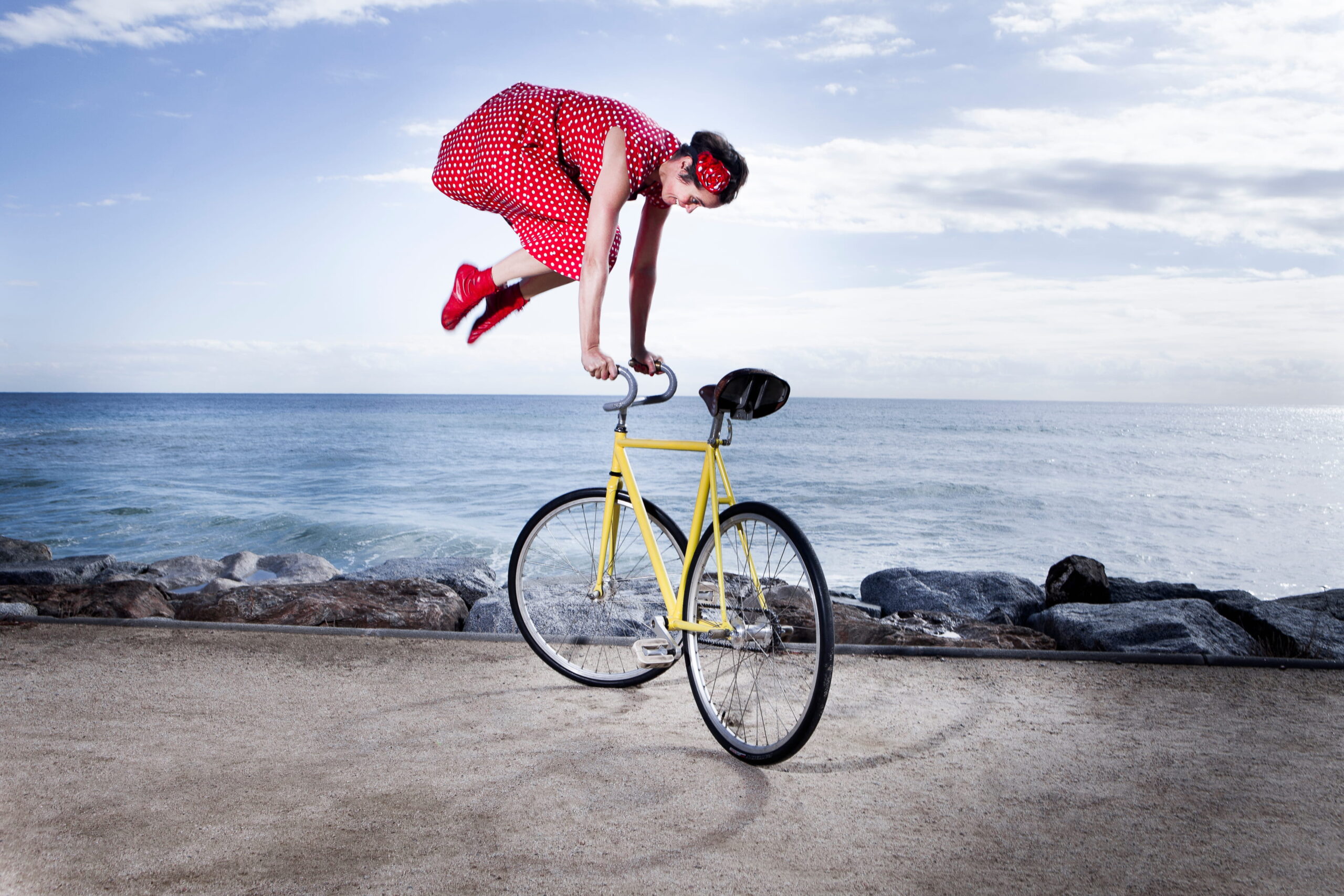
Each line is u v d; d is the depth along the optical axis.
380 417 74.06
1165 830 2.10
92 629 3.82
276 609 5.20
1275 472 31.84
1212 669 3.43
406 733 2.70
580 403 142.38
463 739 2.66
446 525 16.27
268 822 2.08
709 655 2.79
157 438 42.00
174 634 3.77
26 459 30.58
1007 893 1.80
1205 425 89.44
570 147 3.01
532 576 3.48
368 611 5.21
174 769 2.39
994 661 3.52
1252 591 12.52
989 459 36.44
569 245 3.12
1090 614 5.05
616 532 3.22
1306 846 2.03
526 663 3.46
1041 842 2.03
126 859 1.89
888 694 3.13
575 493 3.29
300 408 108.94
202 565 10.45
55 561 9.66
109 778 2.32
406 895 1.77
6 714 2.82
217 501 19.38
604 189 2.82
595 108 2.97
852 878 1.86
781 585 2.60
